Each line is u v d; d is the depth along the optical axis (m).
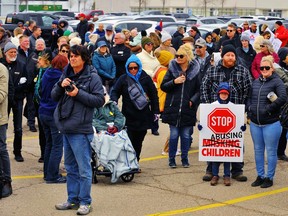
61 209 10.52
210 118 12.09
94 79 10.09
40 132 13.63
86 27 31.89
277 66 13.19
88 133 10.11
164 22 42.91
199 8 105.56
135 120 12.88
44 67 12.97
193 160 14.31
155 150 15.34
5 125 11.18
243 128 12.05
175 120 13.21
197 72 13.19
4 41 19.42
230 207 10.80
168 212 10.48
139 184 12.20
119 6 83.25
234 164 12.57
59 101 10.16
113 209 10.59
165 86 13.10
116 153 11.99
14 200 11.04
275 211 10.62
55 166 12.12
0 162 11.11
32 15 43.25
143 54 16.73
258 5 105.94
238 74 12.14
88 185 10.23
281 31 25.83
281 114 11.24
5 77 11.01
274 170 12.09
